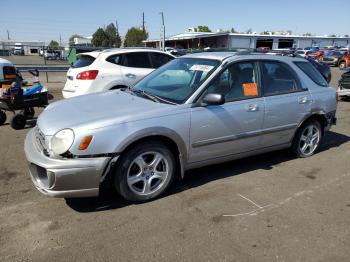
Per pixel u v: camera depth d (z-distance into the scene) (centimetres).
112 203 372
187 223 336
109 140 335
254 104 434
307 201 386
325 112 521
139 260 280
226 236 315
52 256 283
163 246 299
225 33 4941
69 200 378
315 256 289
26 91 696
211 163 421
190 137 385
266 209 366
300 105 485
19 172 455
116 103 397
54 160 324
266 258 285
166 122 365
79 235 313
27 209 358
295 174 462
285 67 484
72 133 328
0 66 907
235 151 434
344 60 2636
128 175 357
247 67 441
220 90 410
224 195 396
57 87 1341
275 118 459
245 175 455
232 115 414
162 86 439
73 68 825
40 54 5372
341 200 390
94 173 331
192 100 388
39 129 366
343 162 514
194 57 466
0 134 648
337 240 313
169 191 404
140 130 348
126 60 822
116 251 291
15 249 292
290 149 523
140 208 363
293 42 5447
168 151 376
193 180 436
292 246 302
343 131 707
